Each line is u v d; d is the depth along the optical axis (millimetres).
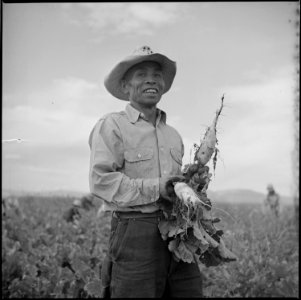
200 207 2441
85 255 5094
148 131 2578
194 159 2490
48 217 8477
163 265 2484
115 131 2527
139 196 2385
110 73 2686
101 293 2678
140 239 2451
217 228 2627
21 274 4926
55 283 4617
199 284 2600
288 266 4891
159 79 2637
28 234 6395
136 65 2613
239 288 4645
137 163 2520
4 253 5043
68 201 9508
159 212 2496
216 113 2508
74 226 7012
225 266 4691
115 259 2508
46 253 5281
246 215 7652
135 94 2602
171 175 2412
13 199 8195
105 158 2473
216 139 2473
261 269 4871
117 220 2553
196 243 2432
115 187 2410
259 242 5555
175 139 2742
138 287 2422
